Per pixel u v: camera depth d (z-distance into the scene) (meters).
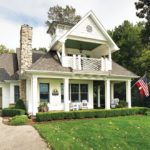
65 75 17.11
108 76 18.94
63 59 17.48
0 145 8.84
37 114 13.95
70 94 19.75
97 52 21.73
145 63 29.91
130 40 36.69
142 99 28.56
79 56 17.70
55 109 18.58
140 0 31.50
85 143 8.95
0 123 13.56
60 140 9.02
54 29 21.55
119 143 9.22
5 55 26.14
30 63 18.95
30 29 19.36
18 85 21.64
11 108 17.92
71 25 21.12
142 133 10.89
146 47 34.59
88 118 15.41
